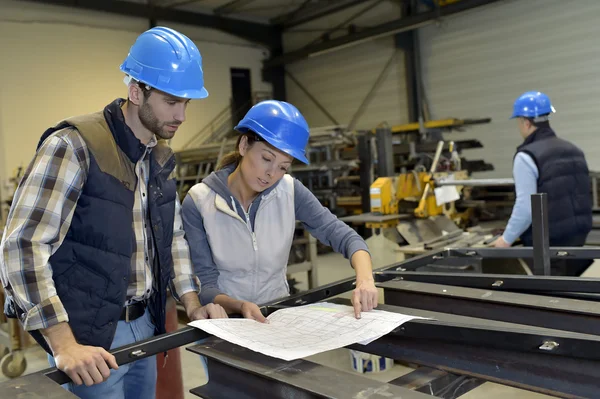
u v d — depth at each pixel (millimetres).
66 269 1019
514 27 6664
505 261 2527
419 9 7469
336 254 5875
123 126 1041
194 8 8305
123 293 1064
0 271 918
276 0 8156
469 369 835
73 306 1021
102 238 1021
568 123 6352
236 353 857
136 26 7816
